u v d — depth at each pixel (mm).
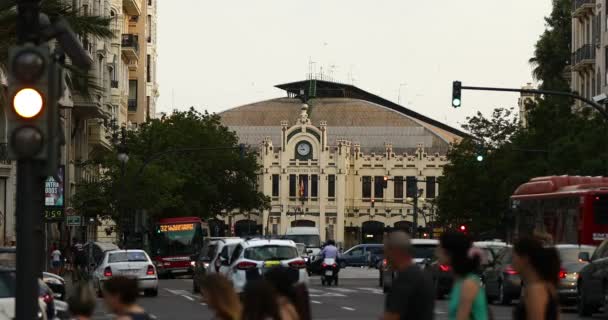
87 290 14547
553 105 79000
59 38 17094
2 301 23172
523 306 12836
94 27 35625
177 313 39500
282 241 41531
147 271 51156
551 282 12680
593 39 93500
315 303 44625
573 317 36000
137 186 85125
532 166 77938
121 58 108188
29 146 14984
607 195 44500
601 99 84375
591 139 72500
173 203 88125
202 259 53094
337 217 193000
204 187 110125
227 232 168625
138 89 127062
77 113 82062
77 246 67000
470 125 96312
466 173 93375
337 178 193250
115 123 93312
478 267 13703
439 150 199875
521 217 50312
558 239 46250
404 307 13180
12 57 15062
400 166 196750
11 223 63938
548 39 110875
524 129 82188
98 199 84188
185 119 112125
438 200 99438
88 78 37000
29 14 16938
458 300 13539
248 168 117375
